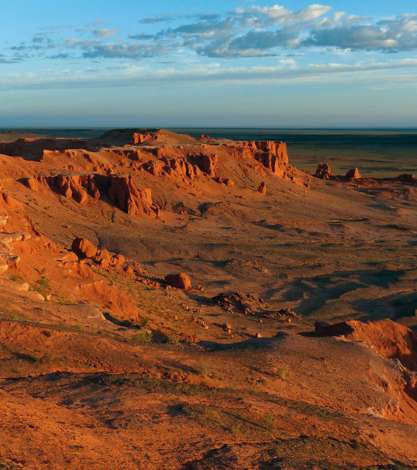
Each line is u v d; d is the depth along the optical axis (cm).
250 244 10262
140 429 1437
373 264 9119
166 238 10175
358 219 14150
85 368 1906
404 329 3662
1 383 1666
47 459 1159
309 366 2477
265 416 1700
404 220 14500
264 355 2492
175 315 4353
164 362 2108
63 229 9762
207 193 14525
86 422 1430
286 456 1427
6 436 1216
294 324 5384
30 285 3175
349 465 1474
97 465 1195
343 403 2216
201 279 7638
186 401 1692
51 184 11350
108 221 10862
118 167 14075
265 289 7431
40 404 1501
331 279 8006
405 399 2608
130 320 3456
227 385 2050
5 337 1980
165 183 14000
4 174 11338
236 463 1334
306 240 11219
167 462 1297
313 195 16538
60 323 2472
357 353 2702
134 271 6181
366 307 6850
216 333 4084
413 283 7944
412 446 1859
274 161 17688
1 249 3403
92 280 3866
